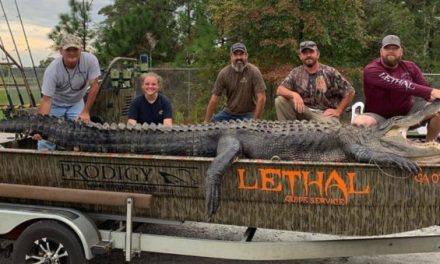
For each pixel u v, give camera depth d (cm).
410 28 2077
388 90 438
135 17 1753
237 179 338
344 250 345
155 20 1811
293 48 1331
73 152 360
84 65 480
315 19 1340
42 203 380
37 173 371
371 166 317
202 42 1609
